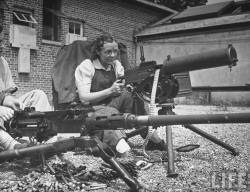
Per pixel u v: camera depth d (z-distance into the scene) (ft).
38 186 7.72
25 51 36.50
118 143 9.37
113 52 11.30
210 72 52.16
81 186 7.77
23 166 9.70
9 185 7.88
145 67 10.14
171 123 6.35
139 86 10.39
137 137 15.85
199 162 10.58
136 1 52.11
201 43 52.70
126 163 8.79
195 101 53.36
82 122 8.23
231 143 14.79
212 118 5.75
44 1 41.50
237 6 57.77
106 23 48.37
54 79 14.14
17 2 35.73
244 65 49.26
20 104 9.65
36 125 9.18
